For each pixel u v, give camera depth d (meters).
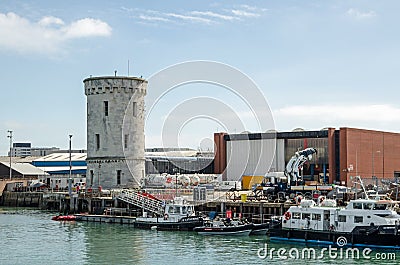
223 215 78.56
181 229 70.62
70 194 97.38
